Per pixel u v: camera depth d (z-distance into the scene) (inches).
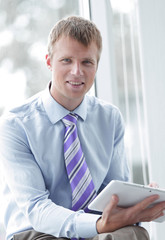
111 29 103.9
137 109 103.2
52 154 65.7
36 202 60.6
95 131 70.6
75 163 64.7
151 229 96.0
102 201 54.1
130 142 102.0
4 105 89.0
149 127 99.0
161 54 101.0
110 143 71.3
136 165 101.5
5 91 89.4
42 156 65.2
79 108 68.9
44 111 67.9
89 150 68.9
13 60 90.9
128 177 73.9
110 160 71.3
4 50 90.1
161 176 98.1
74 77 62.7
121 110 103.0
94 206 54.9
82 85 64.1
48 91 68.7
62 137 66.8
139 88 103.5
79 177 64.2
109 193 52.7
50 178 65.8
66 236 57.6
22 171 63.2
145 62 100.2
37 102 69.6
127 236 52.1
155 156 98.5
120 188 52.0
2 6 90.7
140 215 55.1
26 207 60.8
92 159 68.9
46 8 95.8
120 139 73.8
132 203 55.5
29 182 62.3
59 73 63.7
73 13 99.7
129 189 52.4
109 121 72.3
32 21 93.7
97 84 102.9
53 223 57.4
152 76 100.3
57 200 65.9
